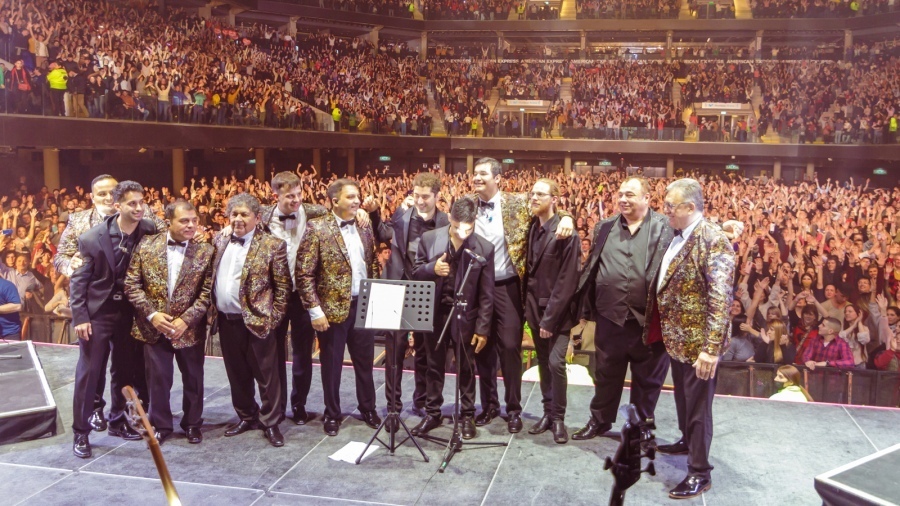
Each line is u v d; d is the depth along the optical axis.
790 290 12.51
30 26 13.24
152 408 4.47
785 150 19.55
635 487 3.87
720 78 22.66
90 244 4.24
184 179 15.73
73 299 4.21
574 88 23.12
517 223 4.49
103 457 4.27
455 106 21.92
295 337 4.68
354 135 19.69
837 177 19.36
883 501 3.17
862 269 12.52
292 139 17.94
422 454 4.18
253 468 4.12
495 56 24.12
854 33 22.02
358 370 4.66
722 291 3.54
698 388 3.72
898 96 20.48
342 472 4.06
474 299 4.36
